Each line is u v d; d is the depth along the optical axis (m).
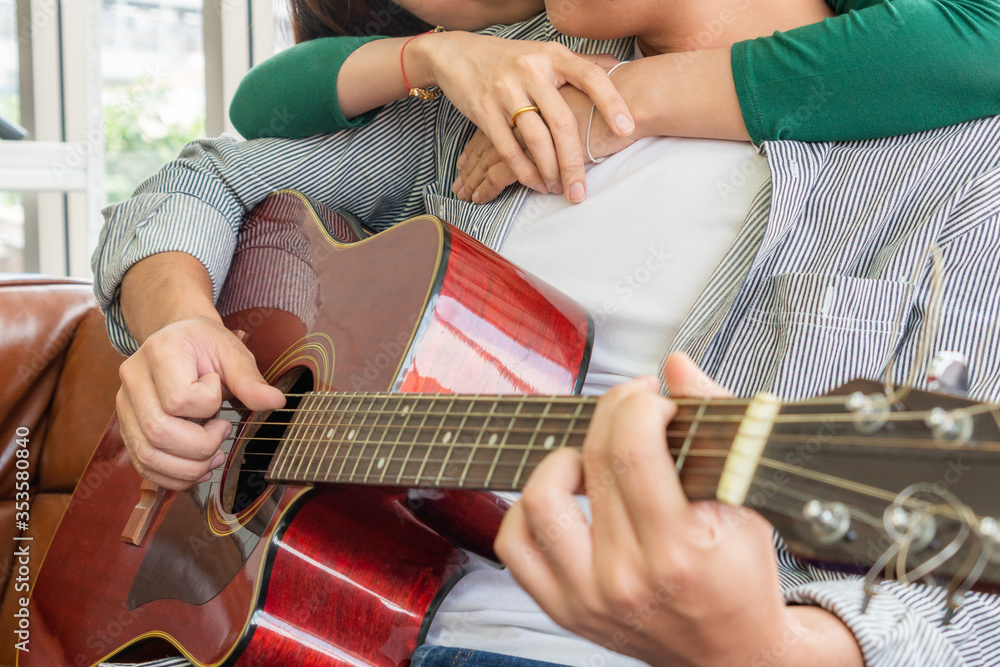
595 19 0.86
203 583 0.82
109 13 2.51
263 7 2.50
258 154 1.16
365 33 1.32
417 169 1.17
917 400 0.40
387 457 0.64
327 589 0.76
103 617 0.95
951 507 0.36
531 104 0.88
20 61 2.48
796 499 0.40
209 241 1.08
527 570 0.48
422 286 0.78
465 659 0.74
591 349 0.81
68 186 2.34
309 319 0.92
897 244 0.74
